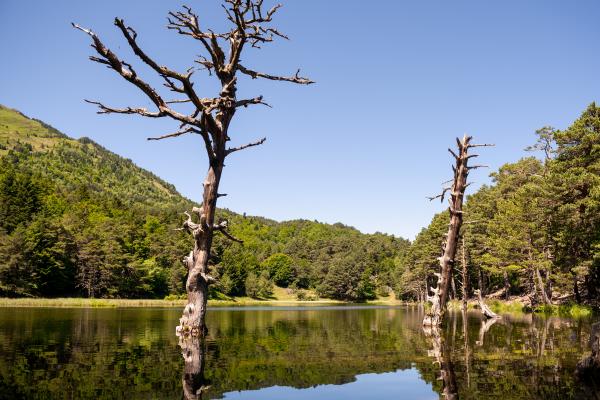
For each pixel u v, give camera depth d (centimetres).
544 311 3606
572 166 3266
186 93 1338
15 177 9606
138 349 1163
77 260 7525
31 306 4769
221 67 1512
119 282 7950
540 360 980
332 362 965
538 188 3441
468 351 1147
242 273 12188
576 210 3244
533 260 3912
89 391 652
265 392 666
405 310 5359
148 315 3153
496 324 2194
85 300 6219
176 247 9988
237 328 2047
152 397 621
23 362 921
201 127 1377
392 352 1132
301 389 689
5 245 6241
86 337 1471
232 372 835
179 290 9394
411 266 8475
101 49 1155
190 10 1430
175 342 1340
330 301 12638
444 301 2072
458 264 5850
